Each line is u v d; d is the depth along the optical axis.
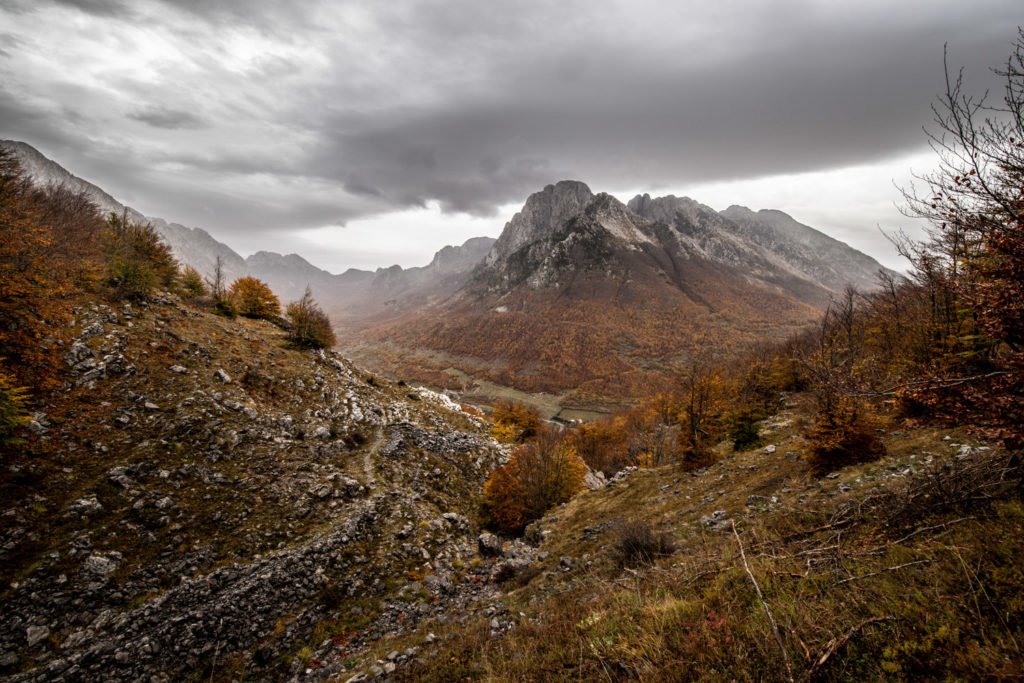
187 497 16.84
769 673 4.53
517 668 6.99
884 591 5.18
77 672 10.58
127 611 12.20
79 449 16.58
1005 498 6.21
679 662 5.16
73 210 39.31
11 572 11.71
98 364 21.38
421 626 13.81
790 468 17.16
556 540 21.12
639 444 53.66
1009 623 3.97
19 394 17.25
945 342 14.18
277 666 12.66
